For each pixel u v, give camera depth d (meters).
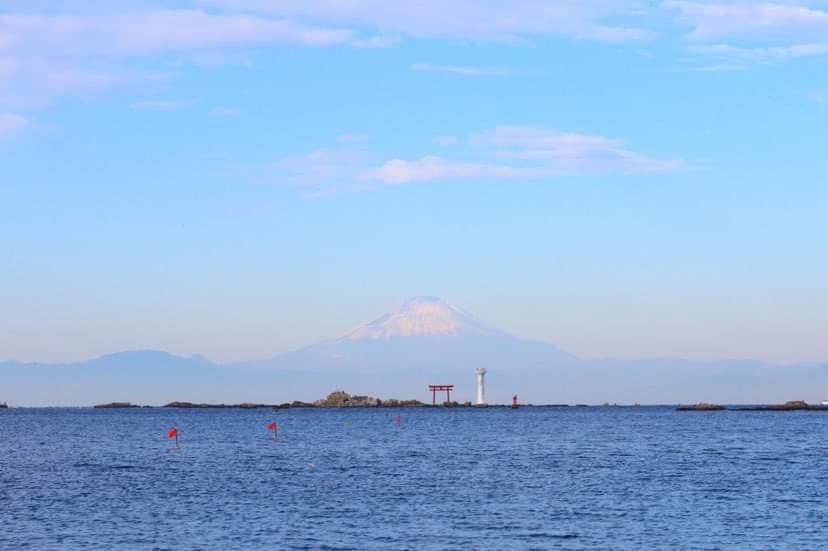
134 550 57.81
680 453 133.88
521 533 63.78
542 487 88.62
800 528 65.88
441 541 60.97
